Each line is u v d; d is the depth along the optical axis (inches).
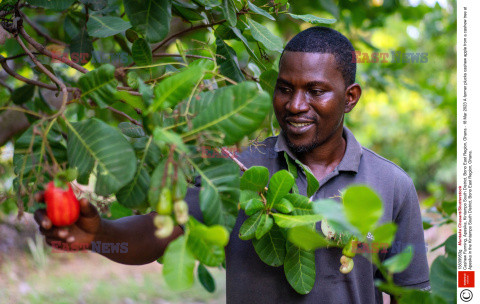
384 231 34.5
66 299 195.2
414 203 69.5
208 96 44.6
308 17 65.4
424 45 244.2
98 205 46.4
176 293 221.8
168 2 52.9
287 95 60.2
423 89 214.8
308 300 61.4
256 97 40.4
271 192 48.5
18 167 45.8
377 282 39.6
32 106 98.7
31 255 230.2
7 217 175.6
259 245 53.7
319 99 58.9
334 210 33.9
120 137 41.9
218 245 37.7
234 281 63.6
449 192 317.4
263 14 61.9
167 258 36.9
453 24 205.8
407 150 338.3
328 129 60.4
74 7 84.7
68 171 41.9
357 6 146.2
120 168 40.8
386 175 67.2
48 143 45.1
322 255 61.6
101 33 63.2
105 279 227.8
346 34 150.3
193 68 40.3
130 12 52.1
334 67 59.2
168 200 38.7
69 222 41.1
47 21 112.2
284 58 60.2
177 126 42.1
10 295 188.5
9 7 65.9
